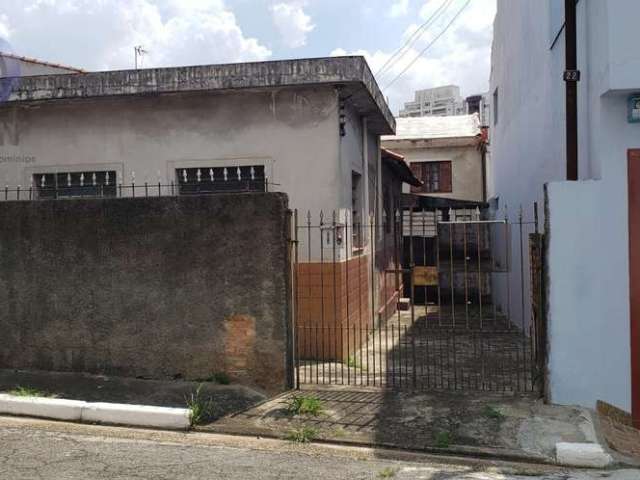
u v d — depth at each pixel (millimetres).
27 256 6883
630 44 5633
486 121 21781
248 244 6359
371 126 11250
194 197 6465
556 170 8195
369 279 10891
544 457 4852
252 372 6348
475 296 16109
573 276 5844
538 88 9602
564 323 5863
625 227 5820
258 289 6340
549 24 8586
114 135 8805
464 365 8031
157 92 8328
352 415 5703
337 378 7094
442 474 4512
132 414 5652
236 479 4328
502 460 4875
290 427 5461
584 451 4766
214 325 6430
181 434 5445
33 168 9016
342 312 8352
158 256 6555
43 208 6836
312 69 7992
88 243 6723
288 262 6398
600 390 5797
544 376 5957
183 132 8617
